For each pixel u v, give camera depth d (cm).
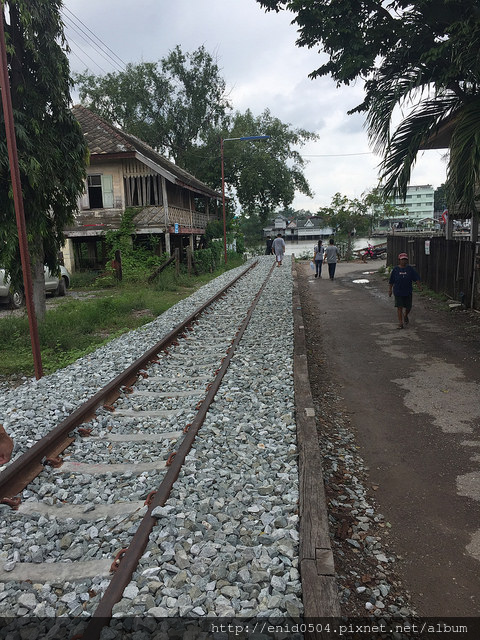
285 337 873
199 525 327
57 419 519
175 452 425
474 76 758
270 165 4062
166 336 845
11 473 380
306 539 301
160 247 2347
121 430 497
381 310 1290
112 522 336
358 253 3888
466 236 2034
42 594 278
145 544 308
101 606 255
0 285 1367
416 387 666
